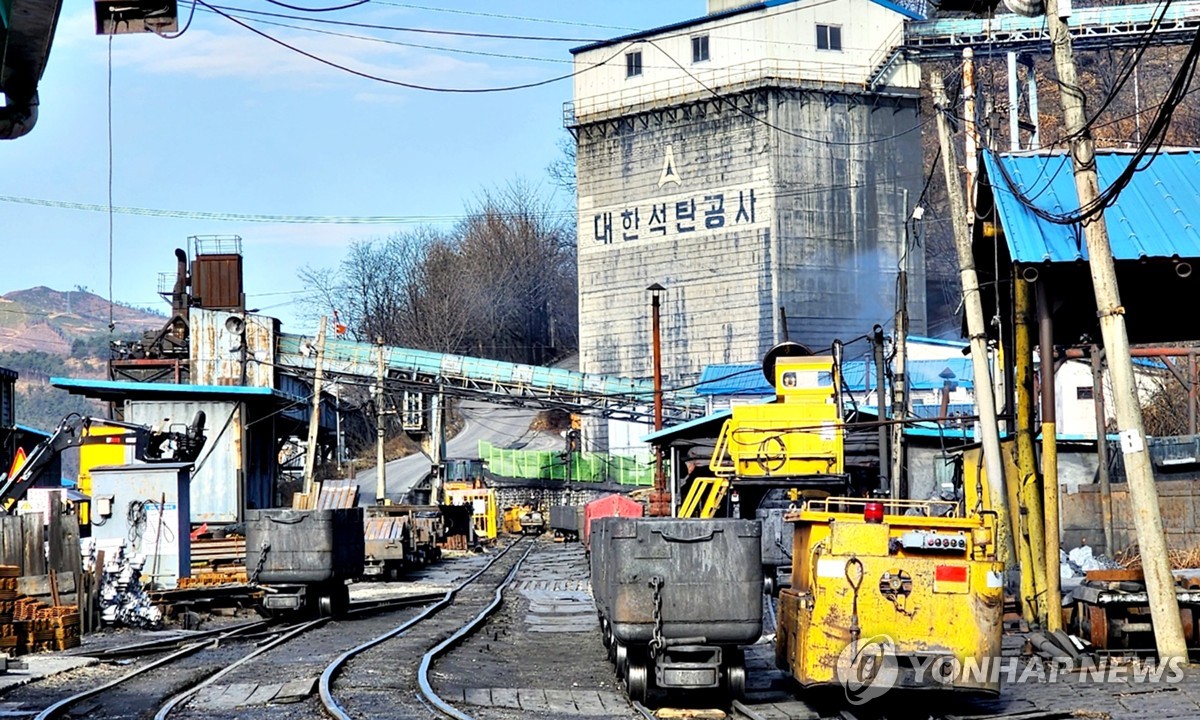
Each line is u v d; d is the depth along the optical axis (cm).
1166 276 2484
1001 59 8581
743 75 8300
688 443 4669
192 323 6172
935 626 1416
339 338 7081
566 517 7481
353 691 1644
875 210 8438
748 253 8300
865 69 8419
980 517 1505
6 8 1472
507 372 6944
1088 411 5706
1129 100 9100
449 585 4222
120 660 2128
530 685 1781
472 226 13625
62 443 3219
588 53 9012
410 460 10800
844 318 8350
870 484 3941
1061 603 2056
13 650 2164
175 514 3188
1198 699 1539
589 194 9069
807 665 1429
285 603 2761
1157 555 1830
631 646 1596
